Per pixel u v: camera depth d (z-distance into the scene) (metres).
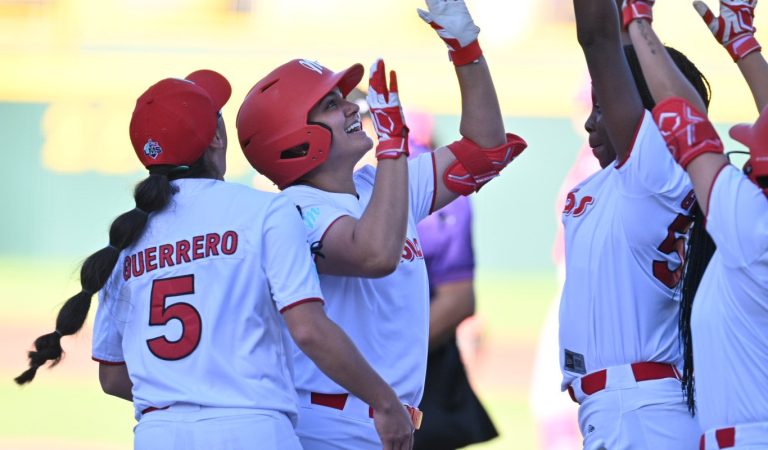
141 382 10.95
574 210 12.37
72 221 28.67
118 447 25.06
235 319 10.80
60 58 29.66
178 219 11.10
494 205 28.02
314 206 11.74
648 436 11.60
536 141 28.44
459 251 15.41
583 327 12.04
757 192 9.64
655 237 11.68
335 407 11.75
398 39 30.16
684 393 11.66
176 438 10.62
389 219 11.19
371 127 16.22
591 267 12.01
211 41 30.22
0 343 27.36
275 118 12.03
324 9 30.28
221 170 11.94
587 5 11.20
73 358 26.56
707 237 11.48
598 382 11.90
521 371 25.95
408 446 11.11
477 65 12.77
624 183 11.72
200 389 10.70
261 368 10.80
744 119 28.30
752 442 9.84
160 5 30.17
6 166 28.81
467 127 12.87
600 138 12.54
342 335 10.80
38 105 29.25
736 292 9.83
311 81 12.12
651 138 11.53
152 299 10.98
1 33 29.61
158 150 11.33
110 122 29.28
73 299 11.09
